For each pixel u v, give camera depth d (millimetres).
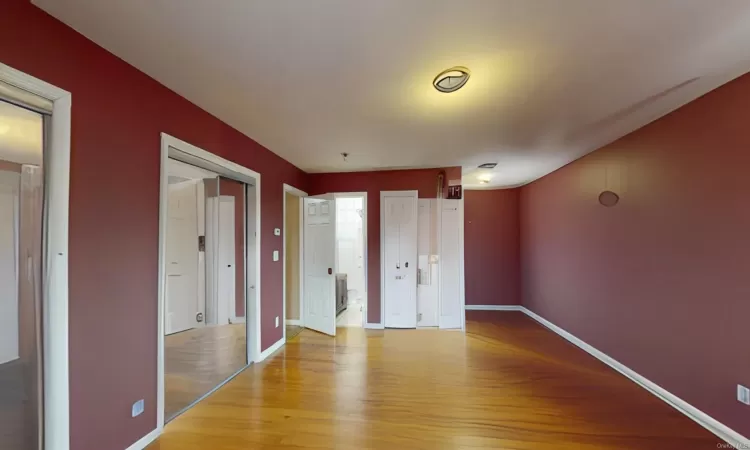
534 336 4812
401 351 4148
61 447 1688
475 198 6672
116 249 2033
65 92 1740
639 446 2215
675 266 2740
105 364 1948
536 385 3162
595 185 3963
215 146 3020
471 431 2396
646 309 3084
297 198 5441
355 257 7832
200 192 3521
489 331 5082
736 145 2232
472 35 1809
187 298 3471
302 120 3104
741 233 2199
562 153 4152
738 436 2207
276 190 4320
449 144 3840
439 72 2223
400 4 1553
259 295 3805
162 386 2375
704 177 2471
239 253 3717
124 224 2092
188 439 2303
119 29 1769
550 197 5230
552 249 5141
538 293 5676
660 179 2914
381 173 5363
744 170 2184
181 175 3297
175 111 2529
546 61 2078
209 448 2201
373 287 5312
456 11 1606
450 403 2812
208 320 3590
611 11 1606
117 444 2012
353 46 1918
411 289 5246
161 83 2385
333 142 3795
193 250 3521
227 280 3674
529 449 2182
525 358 3900
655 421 2521
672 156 2777
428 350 4188
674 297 2748
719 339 2346
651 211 3020
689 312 2598
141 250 2217
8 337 1578
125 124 2104
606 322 3725
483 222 6652
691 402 2574
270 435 2354
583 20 1679
